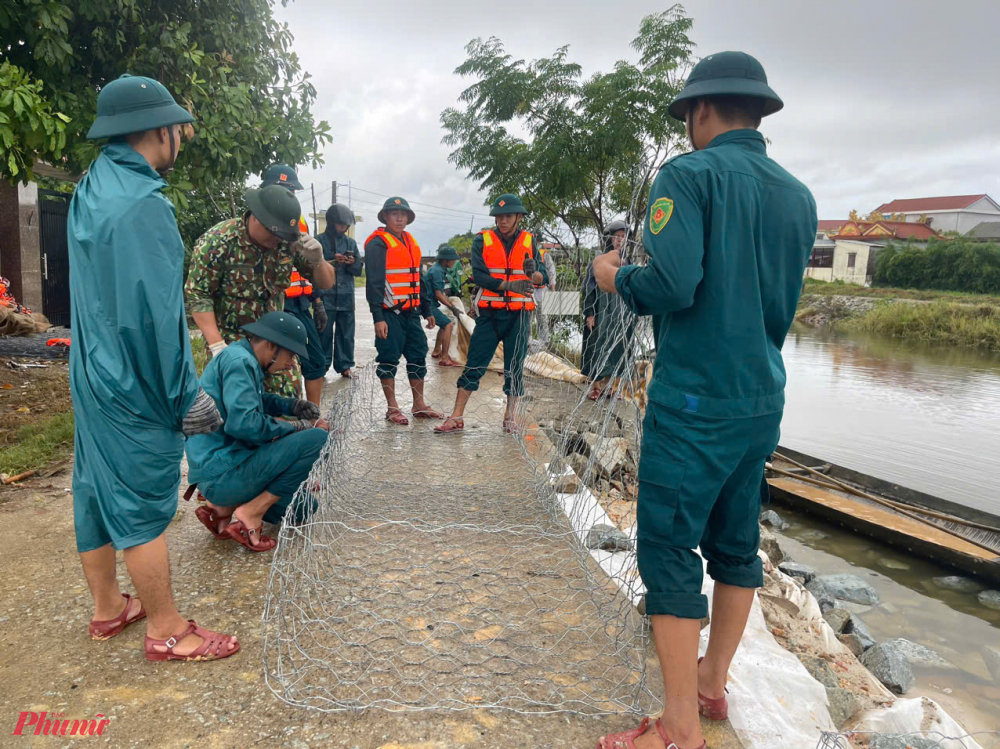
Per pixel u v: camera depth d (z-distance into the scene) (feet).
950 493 24.64
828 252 175.94
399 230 18.98
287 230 10.89
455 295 40.93
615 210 36.99
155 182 7.12
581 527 11.84
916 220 263.90
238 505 10.96
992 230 204.95
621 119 35.12
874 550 19.22
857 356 72.33
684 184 6.08
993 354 77.05
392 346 19.19
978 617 15.40
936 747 7.80
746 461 6.65
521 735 7.04
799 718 7.66
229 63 27.40
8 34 22.80
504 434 18.44
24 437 17.08
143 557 7.52
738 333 6.15
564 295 18.06
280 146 27.61
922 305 104.01
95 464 7.23
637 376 9.23
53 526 11.69
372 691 7.58
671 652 6.44
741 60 6.57
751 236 6.15
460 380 18.58
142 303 6.80
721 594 7.20
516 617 9.23
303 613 8.79
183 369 7.13
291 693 7.44
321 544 10.57
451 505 13.11
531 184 40.16
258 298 11.80
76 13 24.14
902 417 38.19
